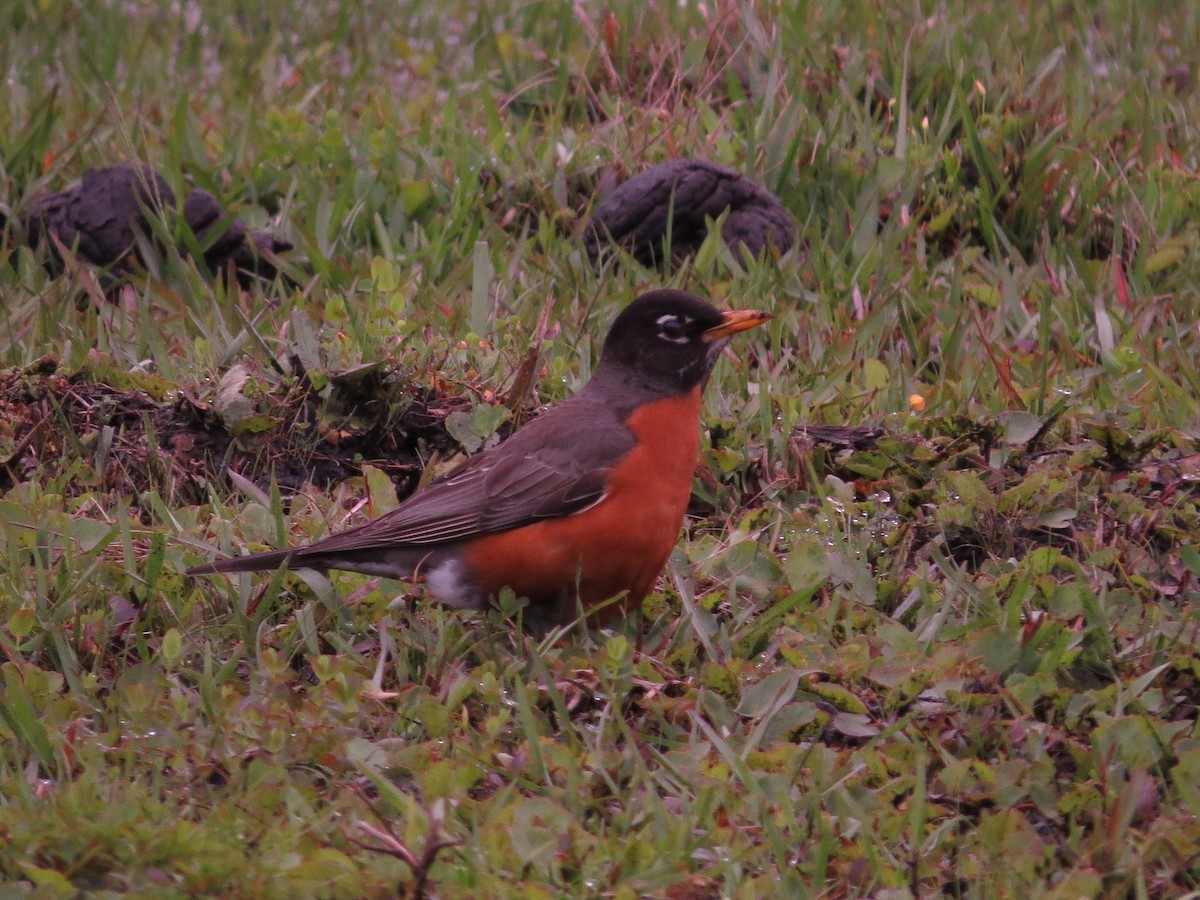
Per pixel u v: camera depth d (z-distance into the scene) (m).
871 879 6.66
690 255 13.78
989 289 13.24
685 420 8.94
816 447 10.55
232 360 11.51
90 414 10.77
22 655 8.34
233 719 7.46
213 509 9.90
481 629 8.83
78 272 12.95
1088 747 7.57
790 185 14.75
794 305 13.08
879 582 9.15
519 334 11.82
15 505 9.33
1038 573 8.92
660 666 8.18
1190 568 8.80
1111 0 19.77
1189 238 13.91
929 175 14.71
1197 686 8.06
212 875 6.25
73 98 16.61
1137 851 6.77
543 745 7.49
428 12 21.45
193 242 13.48
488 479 8.65
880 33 16.73
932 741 7.55
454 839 6.66
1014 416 10.48
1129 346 12.02
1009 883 6.64
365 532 8.69
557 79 16.70
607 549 8.64
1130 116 15.95
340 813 6.97
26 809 6.61
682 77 16.56
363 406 10.78
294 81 18.05
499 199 14.66
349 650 8.44
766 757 7.35
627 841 6.70
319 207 13.91
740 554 9.19
